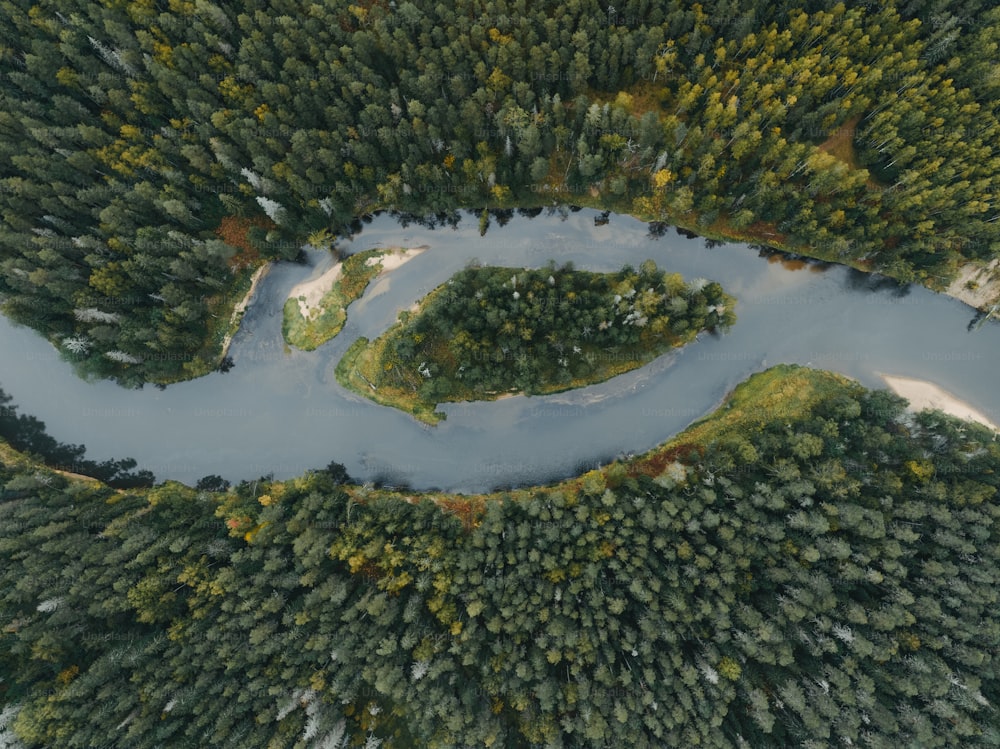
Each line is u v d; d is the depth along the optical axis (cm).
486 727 6203
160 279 7825
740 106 7819
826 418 7550
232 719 6275
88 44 7669
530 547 7050
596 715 6106
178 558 7056
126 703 6150
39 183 7638
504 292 7938
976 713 5962
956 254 7512
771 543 6681
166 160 7775
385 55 7806
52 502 7419
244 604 6562
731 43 7494
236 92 7612
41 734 5966
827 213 7675
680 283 7581
